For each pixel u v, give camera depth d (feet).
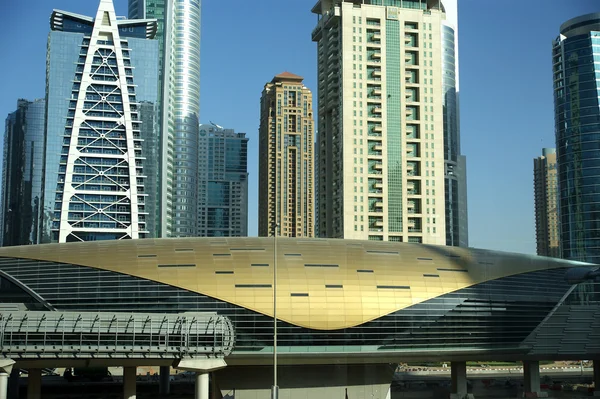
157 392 576.61
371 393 501.56
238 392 480.23
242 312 473.67
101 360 406.00
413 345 501.15
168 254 495.82
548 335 550.36
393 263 517.55
